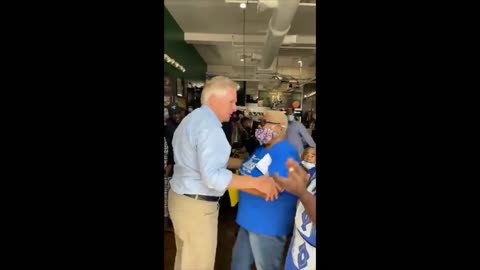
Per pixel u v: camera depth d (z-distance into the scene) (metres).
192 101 5.34
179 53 5.19
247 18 4.67
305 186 1.23
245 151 2.23
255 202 1.43
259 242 1.44
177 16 4.68
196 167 1.39
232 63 8.27
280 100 7.61
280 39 4.39
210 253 1.47
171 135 2.00
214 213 1.46
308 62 7.72
